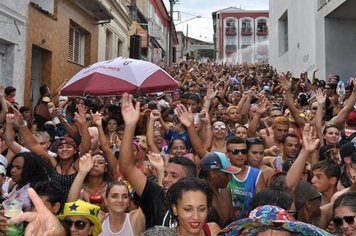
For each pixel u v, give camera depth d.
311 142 4.20
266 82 20.83
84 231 3.78
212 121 8.29
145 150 6.00
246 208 4.66
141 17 34.75
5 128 6.49
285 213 2.47
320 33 20.34
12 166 4.99
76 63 17.28
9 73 12.05
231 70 28.52
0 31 11.31
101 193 5.19
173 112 10.30
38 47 13.73
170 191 3.17
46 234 2.20
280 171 5.15
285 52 29.58
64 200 4.03
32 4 13.01
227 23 82.62
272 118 8.27
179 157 4.01
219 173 4.23
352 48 19.84
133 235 4.08
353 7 18.00
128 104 4.36
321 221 3.78
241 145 4.86
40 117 9.49
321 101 7.16
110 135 7.87
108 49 23.22
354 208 2.94
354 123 7.09
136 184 4.10
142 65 8.34
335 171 4.32
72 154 5.62
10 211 3.05
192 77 22.02
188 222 3.04
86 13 18.03
